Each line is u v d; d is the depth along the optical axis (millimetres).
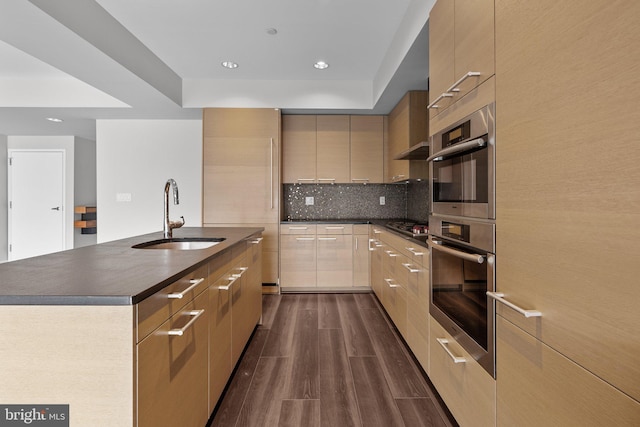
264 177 3912
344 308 3418
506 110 1098
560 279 849
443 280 1654
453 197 1532
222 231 2664
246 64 3469
